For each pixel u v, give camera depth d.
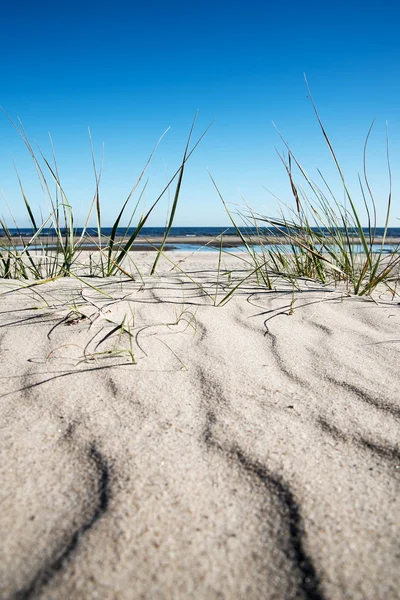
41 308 1.78
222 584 0.58
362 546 0.64
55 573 0.59
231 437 0.91
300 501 0.73
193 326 1.61
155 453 0.86
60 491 0.75
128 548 0.63
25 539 0.65
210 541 0.65
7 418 0.97
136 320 1.66
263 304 1.92
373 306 1.91
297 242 2.35
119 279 2.45
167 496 0.74
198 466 0.82
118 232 27.81
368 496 0.74
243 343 1.45
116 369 1.23
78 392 1.10
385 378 1.18
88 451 0.86
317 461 0.83
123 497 0.74
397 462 0.83
